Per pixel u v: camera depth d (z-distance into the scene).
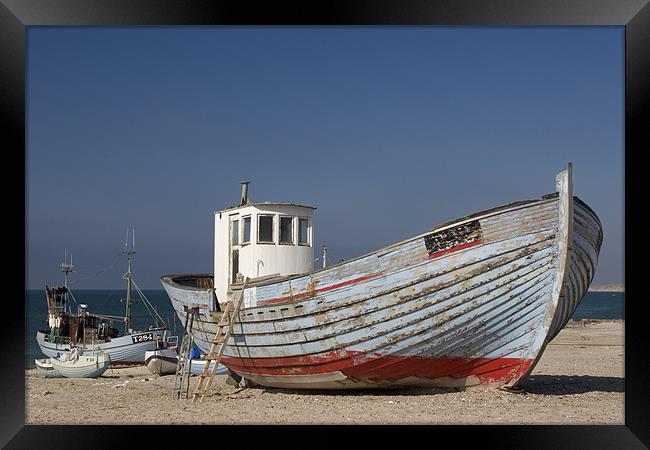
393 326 11.27
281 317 12.14
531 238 10.62
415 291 11.01
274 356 12.73
